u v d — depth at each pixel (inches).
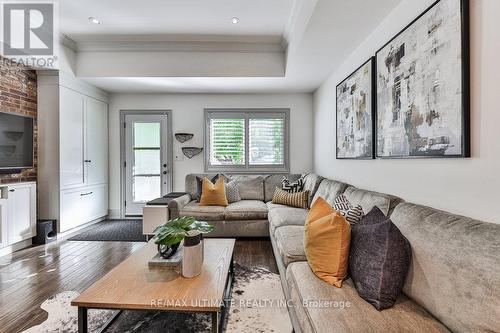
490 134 47.6
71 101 151.7
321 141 165.2
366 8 79.8
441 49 57.6
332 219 59.8
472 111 50.9
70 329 66.4
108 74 149.9
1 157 119.7
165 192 189.9
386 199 71.8
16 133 127.3
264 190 165.3
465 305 38.8
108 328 66.5
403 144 73.2
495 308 35.0
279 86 169.9
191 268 63.4
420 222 52.9
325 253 59.0
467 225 44.1
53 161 143.6
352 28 92.2
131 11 114.8
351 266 56.1
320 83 163.2
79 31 134.0
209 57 149.9
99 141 177.8
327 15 83.6
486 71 48.0
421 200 67.2
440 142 58.4
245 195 163.5
